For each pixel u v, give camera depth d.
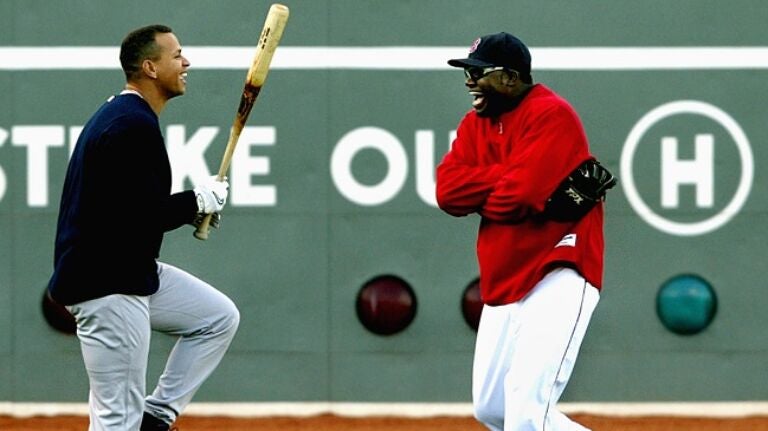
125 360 21.61
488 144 22.41
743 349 33.72
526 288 21.80
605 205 33.66
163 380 23.31
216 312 23.17
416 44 33.44
